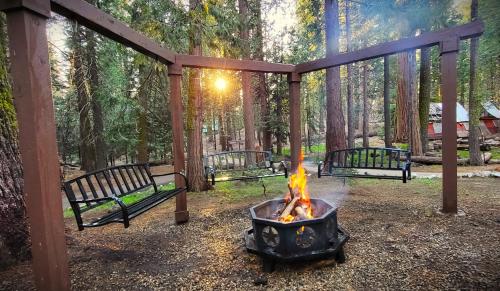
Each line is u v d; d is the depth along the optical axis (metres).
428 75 11.52
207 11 5.57
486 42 7.61
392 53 3.93
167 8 5.34
